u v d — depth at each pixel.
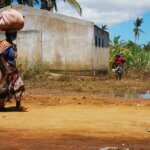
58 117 8.73
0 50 9.48
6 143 5.95
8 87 9.66
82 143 6.04
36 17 27.64
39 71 24.00
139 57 42.72
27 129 7.21
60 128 7.35
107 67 33.19
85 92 16.05
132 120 8.52
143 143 6.18
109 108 10.55
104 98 12.95
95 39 28.30
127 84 20.78
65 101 11.80
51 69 27.53
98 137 6.56
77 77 24.12
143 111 10.06
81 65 27.39
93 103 11.51
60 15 27.42
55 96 13.26
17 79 9.77
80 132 6.98
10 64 9.62
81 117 8.80
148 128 7.58
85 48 27.28
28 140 6.20
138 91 17.44
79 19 27.27
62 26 27.45
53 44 27.58
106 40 32.88
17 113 9.33
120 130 7.29
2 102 9.70
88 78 24.22
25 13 27.69
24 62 23.52
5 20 9.48
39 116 8.86
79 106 10.86
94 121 8.25
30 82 20.44
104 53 32.06
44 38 27.62
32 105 10.92
